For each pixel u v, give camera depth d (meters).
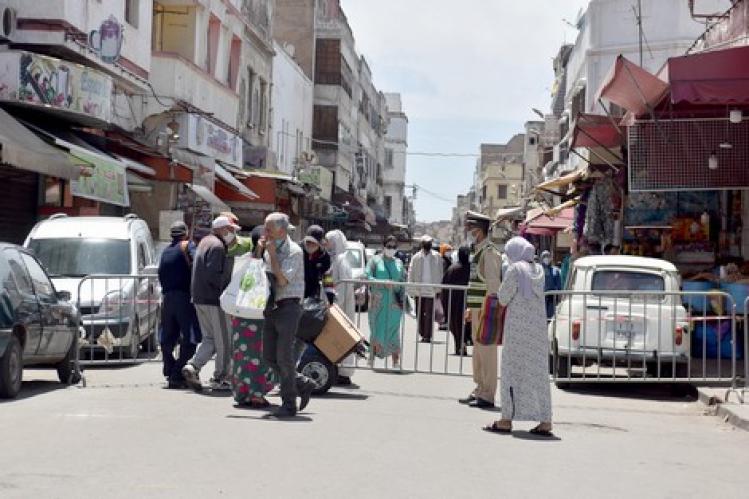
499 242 52.22
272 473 8.24
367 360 17.69
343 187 64.38
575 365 16.41
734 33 21.17
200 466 8.40
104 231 18.25
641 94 17.47
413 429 11.09
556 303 16.86
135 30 27.38
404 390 14.91
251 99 43.81
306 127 58.69
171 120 29.61
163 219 27.70
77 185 20.81
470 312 13.74
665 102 18.05
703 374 15.59
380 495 7.63
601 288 16.53
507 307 11.45
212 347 13.59
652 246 23.78
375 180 88.19
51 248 17.83
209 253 13.34
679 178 18.47
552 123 61.53
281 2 60.59
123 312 16.56
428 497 7.63
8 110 21.81
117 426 10.30
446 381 16.33
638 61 37.97
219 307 13.37
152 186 29.05
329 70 61.25
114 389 13.73
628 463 9.62
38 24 21.84
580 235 30.48
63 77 21.61
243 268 11.88
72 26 22.34
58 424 10.36
